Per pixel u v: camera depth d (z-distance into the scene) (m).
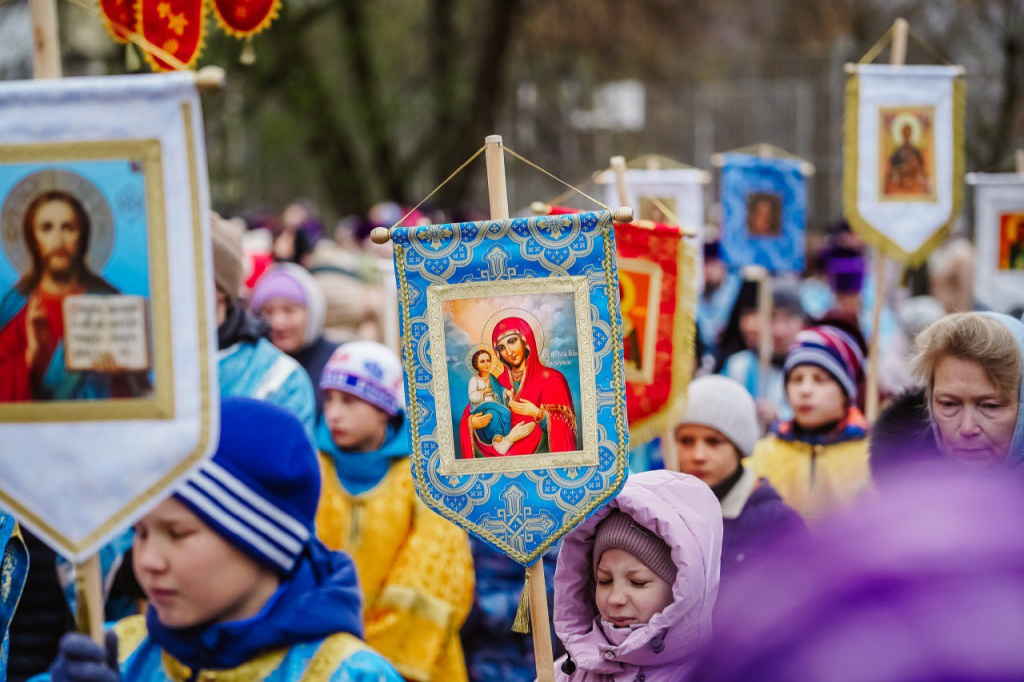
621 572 3.06
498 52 19.33
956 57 21.59
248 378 4.49
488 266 2.90
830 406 5.41
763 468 5.52
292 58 18.67
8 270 2.38
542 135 22.95
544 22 20.78
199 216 2.35
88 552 2.38
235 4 4.14
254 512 2.58
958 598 0.96
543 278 2.88
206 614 2.59
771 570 1.04
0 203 2.37
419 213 13.09
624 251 4.45
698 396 4.52
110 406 2.37
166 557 2.54
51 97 2.34
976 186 6.53
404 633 4.48
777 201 8.00
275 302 6.44
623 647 2.99
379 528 4.65
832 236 11.95
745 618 1.02
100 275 2.36
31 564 3.86
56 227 2.36
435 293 2.91
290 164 20.59
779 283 8.16
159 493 2.37
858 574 1.00
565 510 2.87
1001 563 0.98
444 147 19.83
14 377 2.39
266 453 2.60
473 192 21.70
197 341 2.36
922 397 3.42
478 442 2.90
